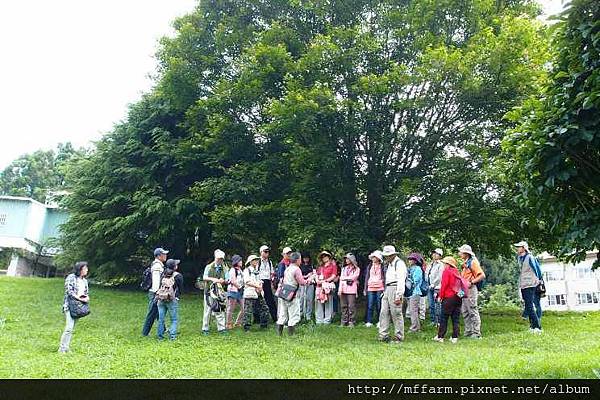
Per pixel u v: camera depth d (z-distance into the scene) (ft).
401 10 57.47
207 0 68.64
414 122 54.90
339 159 56.95
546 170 19.92
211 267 40.42
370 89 50.49
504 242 58.95
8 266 126.11
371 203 60.34
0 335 36.58
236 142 63.87
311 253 57.31
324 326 43.24
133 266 79.46
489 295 144.36
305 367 26.81
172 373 25.91
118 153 76.38
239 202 64.34
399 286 35.27
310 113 50.16
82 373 25.62
